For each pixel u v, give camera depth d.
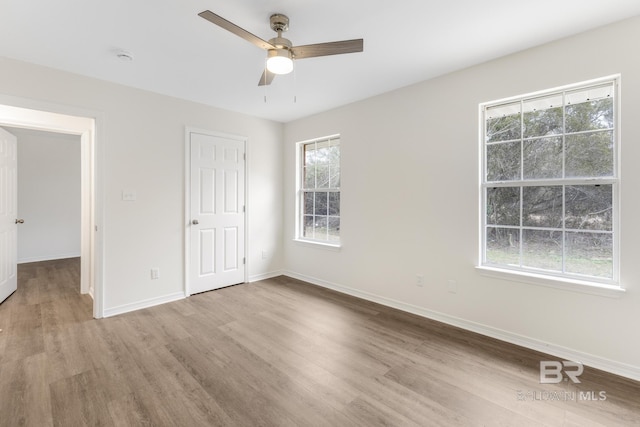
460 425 1.64
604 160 2.21
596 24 2.11
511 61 2.52
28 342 2.55
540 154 2.48
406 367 2.20
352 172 3.76
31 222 5.79
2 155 3.46
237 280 4.25
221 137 3.99
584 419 1.69
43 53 2.51
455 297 2.90
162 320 3.03
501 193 2.68
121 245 3.20
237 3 1.87
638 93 2.02
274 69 2.04
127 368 2.17
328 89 3.29
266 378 2.07
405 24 2.11
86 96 2.95
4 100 2.55
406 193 3.23
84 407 1.77
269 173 4.57
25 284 4.26
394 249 3.35
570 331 2.29
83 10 1.94
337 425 1.64
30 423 1.64
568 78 2.26
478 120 2.72
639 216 2.03
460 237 2.85
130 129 3.22
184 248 3.69
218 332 2.77
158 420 1.67
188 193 3.70
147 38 2.28
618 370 2.10
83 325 2.89
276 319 3.07
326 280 4.14
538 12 1.96
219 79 3.04
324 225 4.27
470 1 1.85
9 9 1.92
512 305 2.56
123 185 3.19
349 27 2.15
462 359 2.31
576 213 2.33
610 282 2.17
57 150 6.04
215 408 1.77
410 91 3.17
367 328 2.86
